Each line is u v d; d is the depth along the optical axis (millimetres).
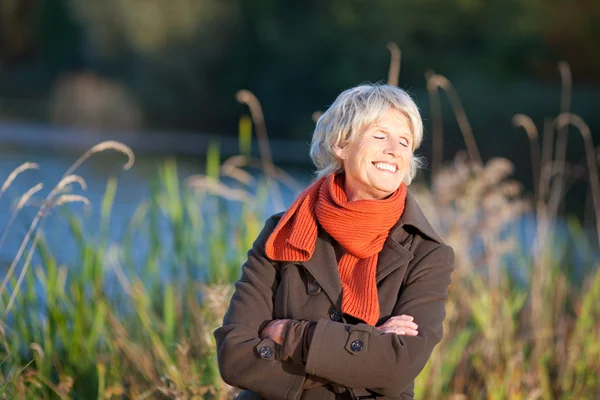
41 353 6199
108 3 64000
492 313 7820
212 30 63312
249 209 8125
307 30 57719
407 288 4312
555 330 8086
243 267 4574
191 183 8039
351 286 4277
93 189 21406
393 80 7172
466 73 49438
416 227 4371
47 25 74438
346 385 4070
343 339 4051
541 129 37250
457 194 8469
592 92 41531
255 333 4328
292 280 4391
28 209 13859
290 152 48219
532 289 8203
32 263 8547
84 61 67438
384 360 4023
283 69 59625
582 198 24234
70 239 9125
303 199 4488
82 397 6348
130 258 7906
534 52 51406
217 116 63906
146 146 46656
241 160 8508
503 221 8414
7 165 29672
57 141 44344
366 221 4262
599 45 50594
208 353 6117
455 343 7422
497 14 51375
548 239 8914
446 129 38469
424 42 53375
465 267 8172
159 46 63406
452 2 51938
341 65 55188
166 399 6375
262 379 4211
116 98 61406
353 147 4414
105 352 6883
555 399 7664
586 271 9258
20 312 6609
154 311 7621
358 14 54938
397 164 4379
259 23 60719
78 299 6648
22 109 63094
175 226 8008
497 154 37875
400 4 52906
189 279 7617
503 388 7102
